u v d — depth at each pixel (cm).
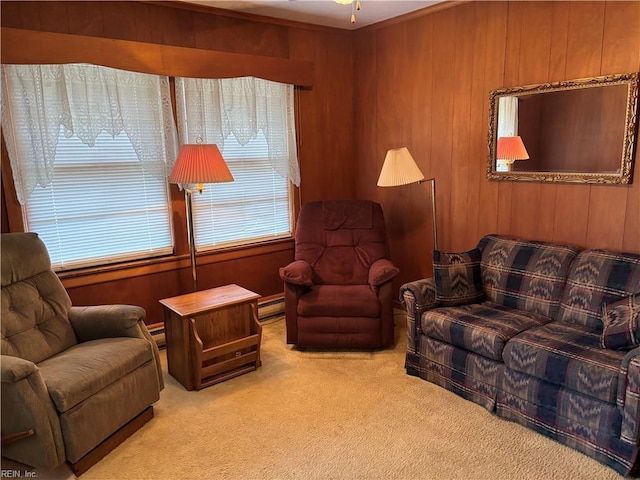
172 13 327
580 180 288
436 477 206
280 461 219
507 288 297
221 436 239
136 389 241
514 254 302
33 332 242
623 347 221
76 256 316
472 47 334
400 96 392
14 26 271
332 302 321
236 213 387
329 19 381
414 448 226
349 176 448
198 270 369
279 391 283
